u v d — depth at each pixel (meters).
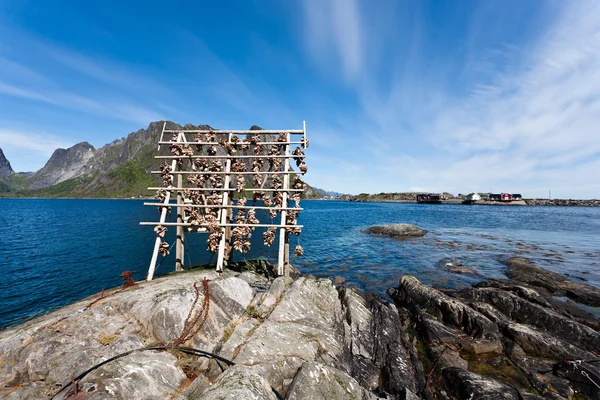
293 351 7.63
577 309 13.40
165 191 13.80
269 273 16.47
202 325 7.79
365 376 8.33
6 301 16.38
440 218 69.56
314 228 49.19
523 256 27.03
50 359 6.53
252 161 14.17
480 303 12.98
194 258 26.38
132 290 10.07
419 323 12.03
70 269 22.55
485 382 7.77
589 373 8.36
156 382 6.07
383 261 24.88
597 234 42.38
